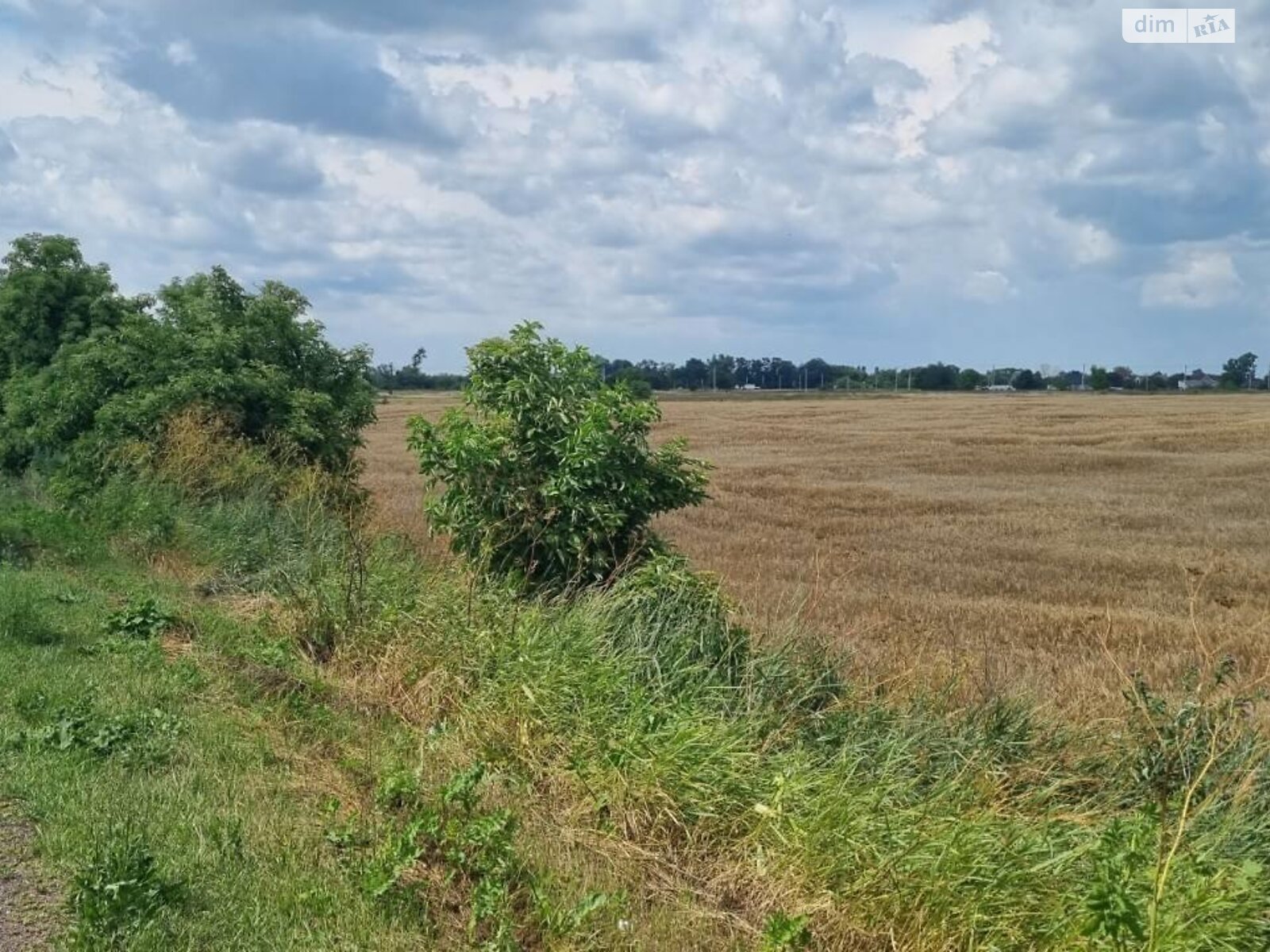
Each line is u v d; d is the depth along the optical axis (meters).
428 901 4.95
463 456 9.12
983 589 16.19
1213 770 6.30
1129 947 4.50
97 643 8.59
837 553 18.95
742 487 30.02
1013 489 29.95
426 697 7.82
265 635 9.30
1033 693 8.02
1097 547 20.22
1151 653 11.63
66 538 12.41
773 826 5.77
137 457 14.52
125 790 5.74
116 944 4.23
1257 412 60.56
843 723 7.23
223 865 5.01
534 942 4.81
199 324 16.64
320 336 17.70
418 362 99.62
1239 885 4.80
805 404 79.69
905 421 57.69
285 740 6.86
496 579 9.11
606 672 7.26
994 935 4.98
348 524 12.83
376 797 5.87
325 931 4.57
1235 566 18.03
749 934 5.14
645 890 5.45
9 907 4.53
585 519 9.14
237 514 13.42
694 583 8.65
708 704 7.24
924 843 5.41
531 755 6.79
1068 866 5.25
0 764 5.97
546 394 9.49
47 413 16.41
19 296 18.36
